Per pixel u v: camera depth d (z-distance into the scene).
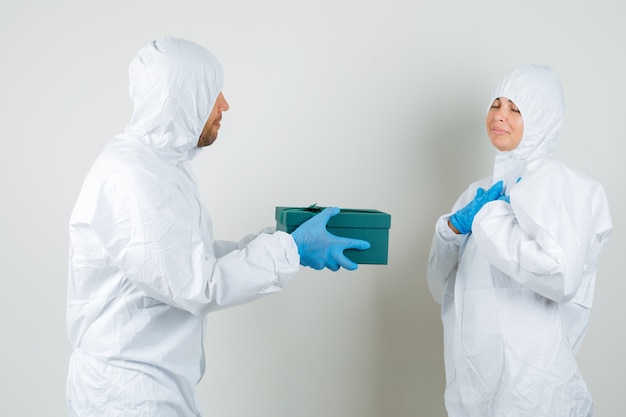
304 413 2.19
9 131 1.99
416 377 2.24
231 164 2.09
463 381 1.64
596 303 2.30
